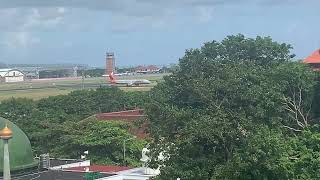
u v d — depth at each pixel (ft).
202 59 420.77
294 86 295.28
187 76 308.19
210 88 234.99
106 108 575.38
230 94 234.99
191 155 206.69
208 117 207.41
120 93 607.78
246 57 471.62
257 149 183.73
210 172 205.36
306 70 299.38
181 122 219.00
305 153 195.11
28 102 571.28
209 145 209.97
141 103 569.64
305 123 281.95
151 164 218.79
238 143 206.69
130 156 362.33
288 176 187.62
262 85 258.57
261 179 187.93
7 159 158.71
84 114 542.57
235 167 187.73
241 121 211.82
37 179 227.61
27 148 228.63
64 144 379.35
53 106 553.23
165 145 213.87
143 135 393.91
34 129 417.90
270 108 247.09
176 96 309.83
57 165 279.49
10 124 227.40
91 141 366.02
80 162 296.51
